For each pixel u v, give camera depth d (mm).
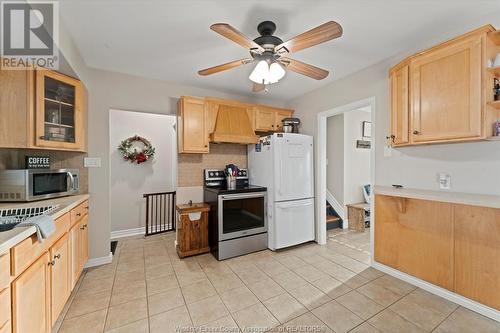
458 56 1680
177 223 3090
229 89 3371
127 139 4031
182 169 3205
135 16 1695
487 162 1739
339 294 2023
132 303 1899
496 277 1669
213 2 1556
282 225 3070
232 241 2855
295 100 3773
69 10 1607
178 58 2393
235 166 3270
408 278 2211
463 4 1605
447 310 1788
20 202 1864
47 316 1387
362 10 1656
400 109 2115
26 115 1817
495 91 1623
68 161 2482
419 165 2156
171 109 3105
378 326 1620
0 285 967
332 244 3314
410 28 1896
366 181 4484
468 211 1820
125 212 3988
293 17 1727
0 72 1752
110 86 2715
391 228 2369
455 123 1698
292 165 3164
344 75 2855
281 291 2076
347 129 4223
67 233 1764
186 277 2342
